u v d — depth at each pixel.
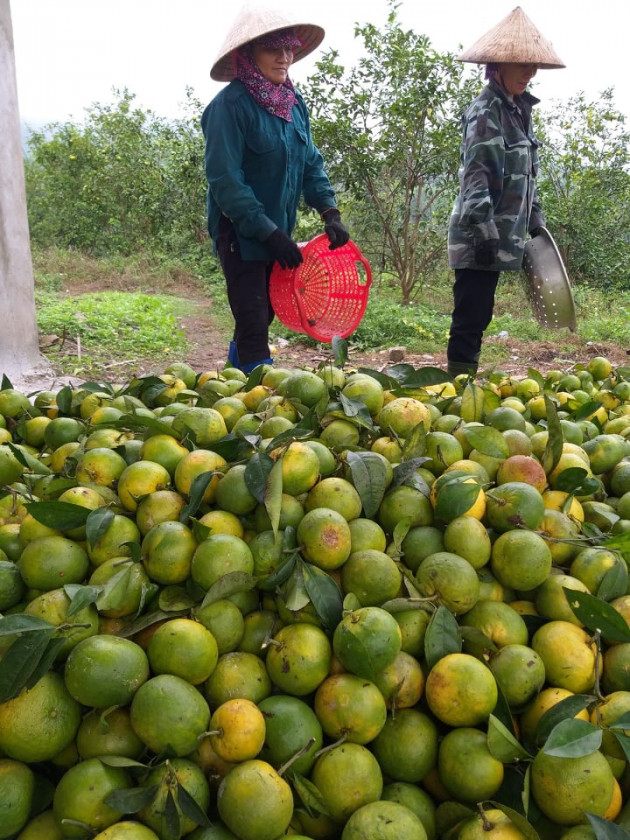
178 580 1.93
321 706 1.73
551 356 9.60
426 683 1.78
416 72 11.52
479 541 2.04
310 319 5.29
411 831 1.53
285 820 1.53
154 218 19.61
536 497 2.16
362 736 1.69
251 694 1.76
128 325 10.27
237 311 5.14
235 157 4.67
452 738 1.70
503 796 1.70
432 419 2.77
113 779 1.56
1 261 6.59
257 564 1.99
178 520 2.08
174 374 3.35
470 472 2.27
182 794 1.52
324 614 1.85
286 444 2.24
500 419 2.78
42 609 1.77
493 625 1.93
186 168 18.08
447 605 1.93
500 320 11.68
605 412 3.40
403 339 10.26
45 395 3.12
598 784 1.58
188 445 2.38
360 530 2.05
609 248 16.22
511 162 5.56
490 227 5.42
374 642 1.70
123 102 21.12
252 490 2.07
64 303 10.82
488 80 5.59
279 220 5.10
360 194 12.34
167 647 1.70
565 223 15.46
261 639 1.89
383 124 11.91
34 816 1.62
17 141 6.52
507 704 1.75
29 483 2.36
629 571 2.19
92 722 1.67
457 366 6.07
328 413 2.61
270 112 4.75
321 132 11.45
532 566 2.00
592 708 1.81
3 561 2.01
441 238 13.09
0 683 1.59
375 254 13.77
